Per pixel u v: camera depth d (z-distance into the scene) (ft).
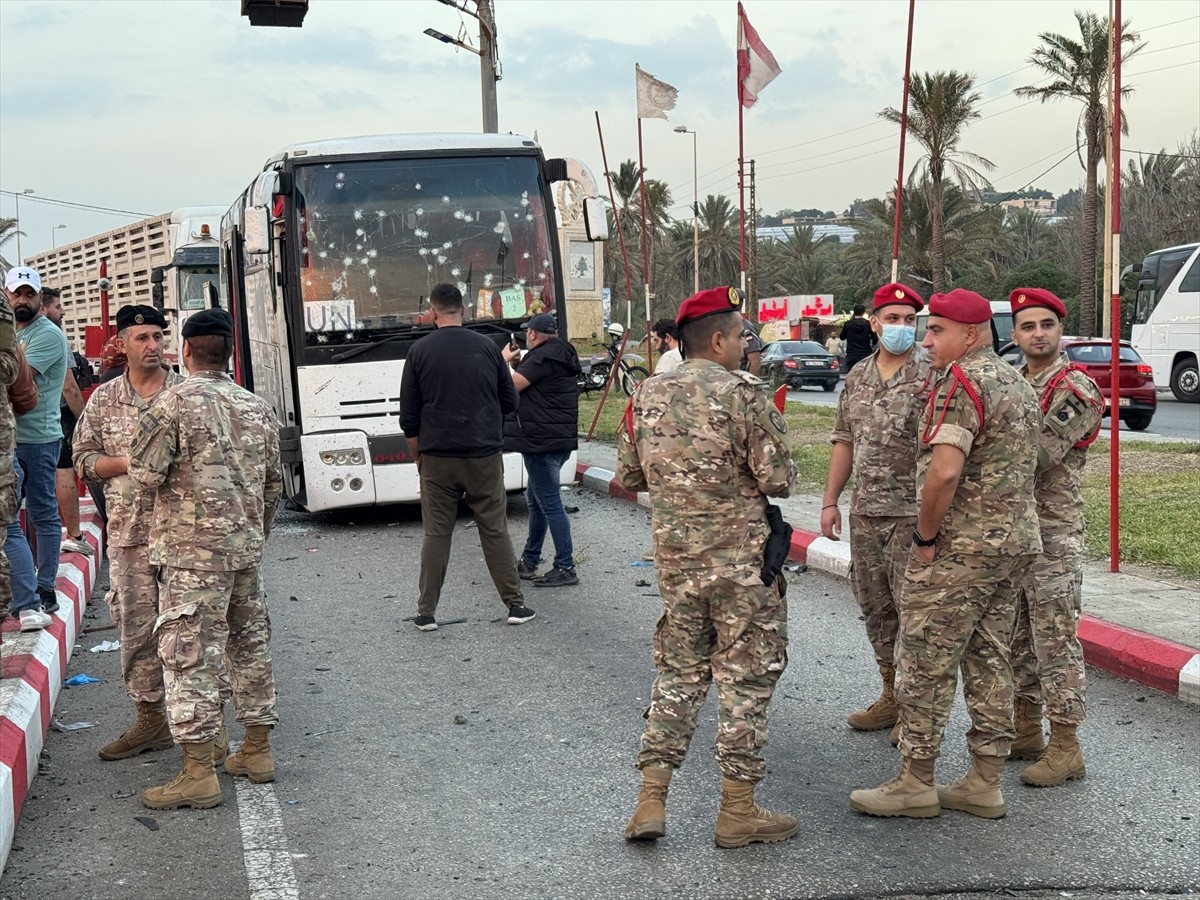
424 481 25.18
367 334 36.24
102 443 17.99
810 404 85.76
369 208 36.22
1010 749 15.57
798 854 14.15
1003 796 15.84
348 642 24.64
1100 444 52.80
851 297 203.10
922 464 14.66
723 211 232.32
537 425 28.78
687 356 14.61
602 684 21.24
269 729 17.03
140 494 17.56
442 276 36.55
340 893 13.42
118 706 20.83
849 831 14.80
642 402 14.53
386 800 16.19
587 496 44.70
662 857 14.16
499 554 25.44
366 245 36.19
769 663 14.23
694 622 14.44
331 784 16.83
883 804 15.15
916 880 13.42
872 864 13.84
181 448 15.85
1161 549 28.60
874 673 21.57
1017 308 16.40
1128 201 160.97
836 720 19.07
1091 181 129.39
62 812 15.98
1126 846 14.23
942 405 14.42
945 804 15.37
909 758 15.17
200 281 67.05
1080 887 13.23
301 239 35.91
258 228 34.68
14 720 17.11
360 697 20.92
